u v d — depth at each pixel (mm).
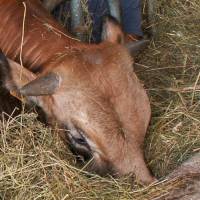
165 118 1987
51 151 1748
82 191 1688
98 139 1625
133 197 1671
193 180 1735
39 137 1807
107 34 1769
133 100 1646
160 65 2283
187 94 2094
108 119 1618
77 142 1682
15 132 1839
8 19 1874
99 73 1642
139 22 2314
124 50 1711
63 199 1663
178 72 2248
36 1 1957
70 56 1688
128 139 1635
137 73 2217
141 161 1666
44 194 1686
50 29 1823
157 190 1688
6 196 1714
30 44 1799
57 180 1709
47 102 1702
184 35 2426
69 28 2215
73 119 1649
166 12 2531
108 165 1654
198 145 1921
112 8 2088
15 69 1697
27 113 1800
